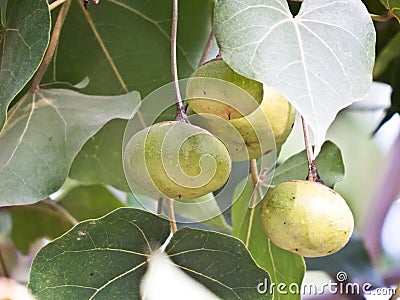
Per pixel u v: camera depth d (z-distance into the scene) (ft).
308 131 1.06
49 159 1.14
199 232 1.03
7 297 1.25
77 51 1.30
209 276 1.06
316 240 1.01
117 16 1.30
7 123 1.15
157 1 1.30
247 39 0.93
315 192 1.02
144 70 1.30
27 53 1.01
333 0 0.98
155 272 1.07
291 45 0.93
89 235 1.03
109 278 1.06
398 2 1.12
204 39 1.29
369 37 0.97
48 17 1.01
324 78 0.92
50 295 1.03
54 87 1.28
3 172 1.12
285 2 0.97
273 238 1.04
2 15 1.08
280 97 1.03
